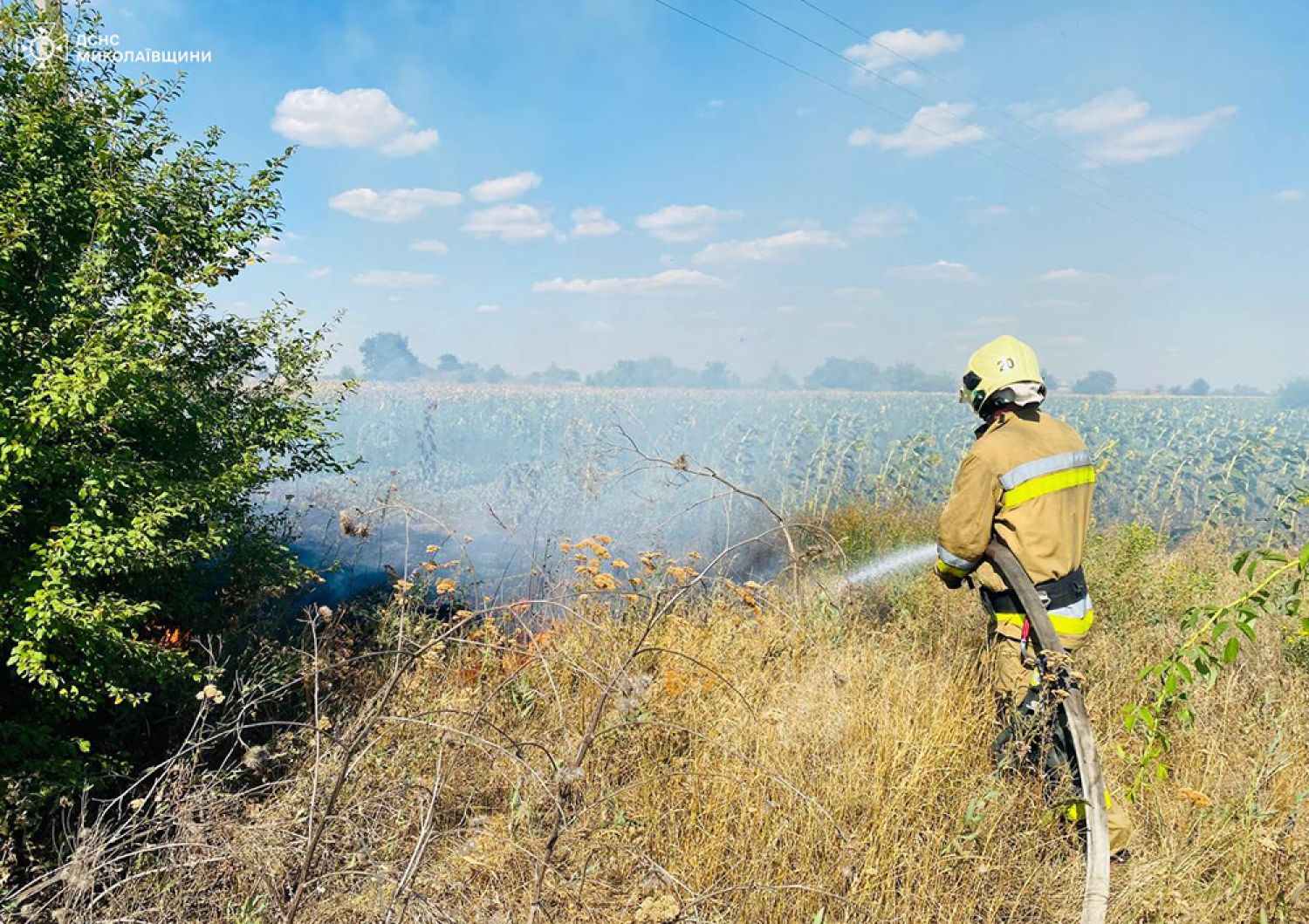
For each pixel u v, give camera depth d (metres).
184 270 4.08
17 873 2.88
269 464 4.52
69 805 3.01
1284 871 2.57
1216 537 7.43
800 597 4.51
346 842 2.39
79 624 3.13
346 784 2.70
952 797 2.77
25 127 3.63
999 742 3.00
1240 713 3.47
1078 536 3.08
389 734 2.89
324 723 2.74
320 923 2.18
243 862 2.34
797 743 3.01
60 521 3.49
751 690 3.43
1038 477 3.01
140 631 3.95
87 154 3.93
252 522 4.49
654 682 3.33
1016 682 3.07
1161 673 2.77
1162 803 2.95
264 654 3.98
